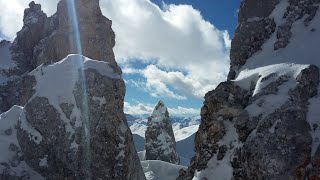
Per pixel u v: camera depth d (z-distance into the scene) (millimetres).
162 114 71188
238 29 28516
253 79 24422
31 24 60375
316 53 22828
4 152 34219
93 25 54469
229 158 22891
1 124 36375
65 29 54188
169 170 53219
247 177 20500
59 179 32750
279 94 21250
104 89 33812
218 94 24969
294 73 21859
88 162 32250
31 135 34188
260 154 19406
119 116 34156
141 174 37344
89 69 34625
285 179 18328
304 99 20578
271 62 24391
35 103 34844
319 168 18141
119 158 32781
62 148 32844
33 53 57406
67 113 33438
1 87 52562
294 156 18625
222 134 24016
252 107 22016
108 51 55031
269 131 19828
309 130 19266
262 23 27672
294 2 26844
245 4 28891
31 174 33375
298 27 25500
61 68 35969
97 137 32562
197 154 25234
